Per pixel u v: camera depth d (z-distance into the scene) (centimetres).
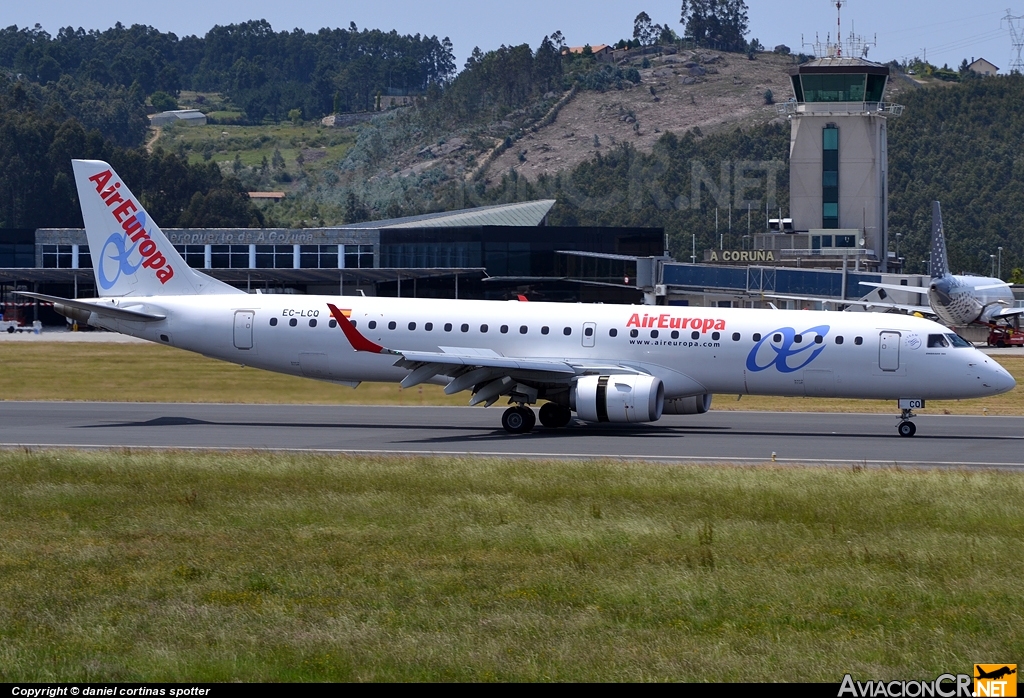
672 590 6047
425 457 10700
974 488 8862
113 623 5528
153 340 14862
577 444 12325
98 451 11038
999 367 13200
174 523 7681
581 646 5209
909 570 6462
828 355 13325
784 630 5462
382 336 14300
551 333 13962
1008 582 6222
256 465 10000
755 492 8694
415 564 6594
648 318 13850
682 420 15138
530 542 7100
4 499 8475
